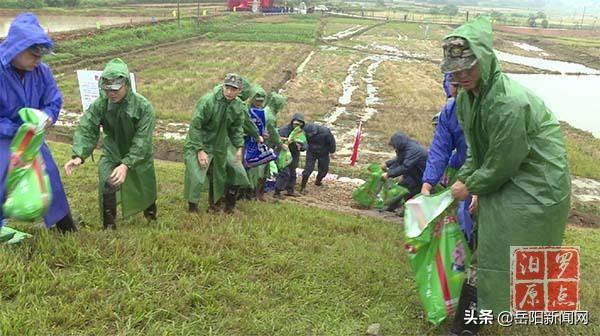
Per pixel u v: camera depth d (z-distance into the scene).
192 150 7.15
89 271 4.55
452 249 4.46
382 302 4.87
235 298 4.48
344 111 22.11
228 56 37.03
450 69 3.87
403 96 26.28
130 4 89.62
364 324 4.47
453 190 4.37
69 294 4.15
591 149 18.89
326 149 12.19
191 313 4.20
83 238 5.10
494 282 4.15
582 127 24.41
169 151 15.33
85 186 8.68
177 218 6.73
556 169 4.05
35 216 4.58
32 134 4.48
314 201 11.37
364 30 67.50
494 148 3.95
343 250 6.15
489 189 4.09
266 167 10.44
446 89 5.79
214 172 7.42
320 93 25.86
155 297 4.25
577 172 15.97
